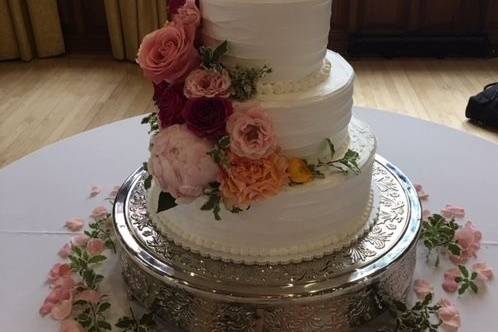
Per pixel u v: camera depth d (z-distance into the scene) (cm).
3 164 263
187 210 112
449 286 127
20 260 136
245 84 101
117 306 123
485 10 370
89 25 383
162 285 110
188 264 110
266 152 97
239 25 99
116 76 354
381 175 141
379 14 373
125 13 355
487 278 129
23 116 307
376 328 116
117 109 314
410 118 197
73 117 305
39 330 117
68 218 150
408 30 377
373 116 198
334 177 108
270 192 99
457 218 148
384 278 110
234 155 96
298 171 104
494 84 298
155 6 347
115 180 166
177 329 116
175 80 101
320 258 110
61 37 376
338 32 381
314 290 103
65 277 129
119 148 182
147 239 117
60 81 348
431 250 138
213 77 97
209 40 104
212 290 103
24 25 363
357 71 359
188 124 97
